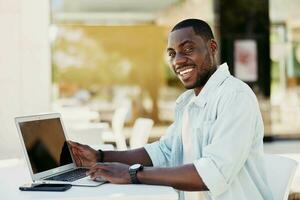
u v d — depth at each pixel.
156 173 2.11
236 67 8.68
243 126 2.14
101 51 11.02
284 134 8.77
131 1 9.40
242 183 2.19
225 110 2.17
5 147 5.74
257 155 2.26
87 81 10.75
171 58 2.41
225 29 8.66
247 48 8.71
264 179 2.29
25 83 5.86
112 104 10.91
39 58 5.88
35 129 2.35
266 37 8.73
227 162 2.08
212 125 2.22
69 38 10.06
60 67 9.27
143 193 1.98
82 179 2.27
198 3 8.99
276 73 8.86
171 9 9.80
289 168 2.38
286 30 8.90
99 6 9.56
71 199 1.95
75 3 9.13
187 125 2.42
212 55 2.38
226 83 2.26
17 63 5.84
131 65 11.65
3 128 5.77
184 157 2.45
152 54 11.68
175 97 11.20
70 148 2.59
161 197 1.95
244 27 8.70
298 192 4.67
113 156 2.60
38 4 5.86
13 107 5.82
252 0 8.72
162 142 2.68
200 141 2.29
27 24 5.85
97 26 10.66
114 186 2.12
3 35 5.82
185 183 2.08
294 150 7.56
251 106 2.18
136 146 4.39
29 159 2.25
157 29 11.42
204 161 2.09
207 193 2.23
